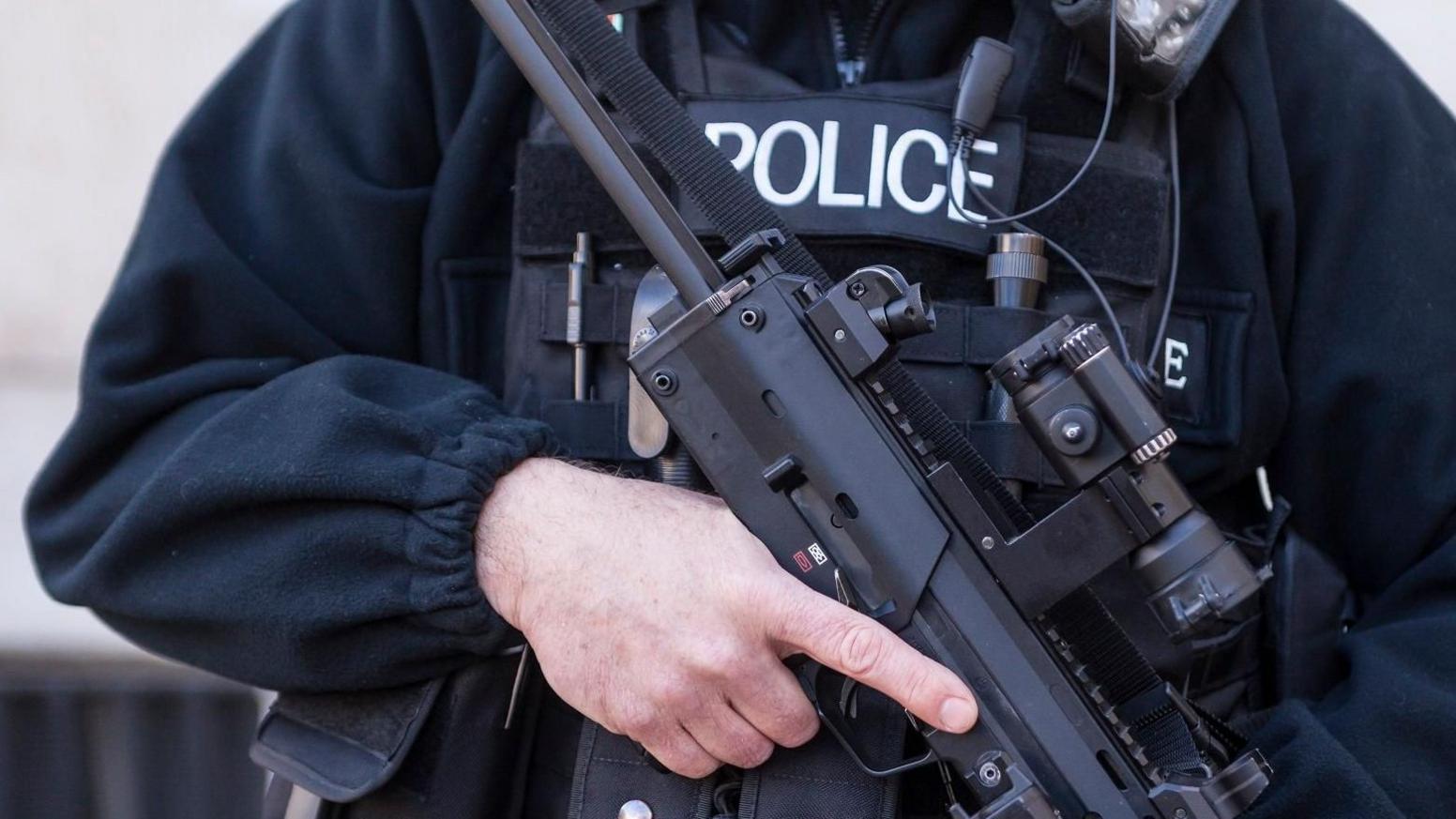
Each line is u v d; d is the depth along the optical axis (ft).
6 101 9.82
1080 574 3.87
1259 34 4.71
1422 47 8.71
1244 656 4.83
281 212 4.78
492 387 4.86
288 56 4.91
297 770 4.51
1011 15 4.68
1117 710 4.03
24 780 9.85
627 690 4.02
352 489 4.21
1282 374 4.79
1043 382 3.83
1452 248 4.77
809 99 4.48
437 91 4.81
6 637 9.90
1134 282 4.53
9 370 9.98
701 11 4.67
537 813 4.61
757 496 3.98
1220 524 4.93
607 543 4.06
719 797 4.22
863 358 3.87
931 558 3.90
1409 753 4.31
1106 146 4.57
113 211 9.91
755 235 3.98
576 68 4.51
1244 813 4.23
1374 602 4.81
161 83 9.82
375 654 4.32
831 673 4.03
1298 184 4.82
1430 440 4.68
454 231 4.79
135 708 9.93
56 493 4.68
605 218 4.55
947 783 4.06
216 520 4.35
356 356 4.55
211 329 4.66
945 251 4.42
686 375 3.99
